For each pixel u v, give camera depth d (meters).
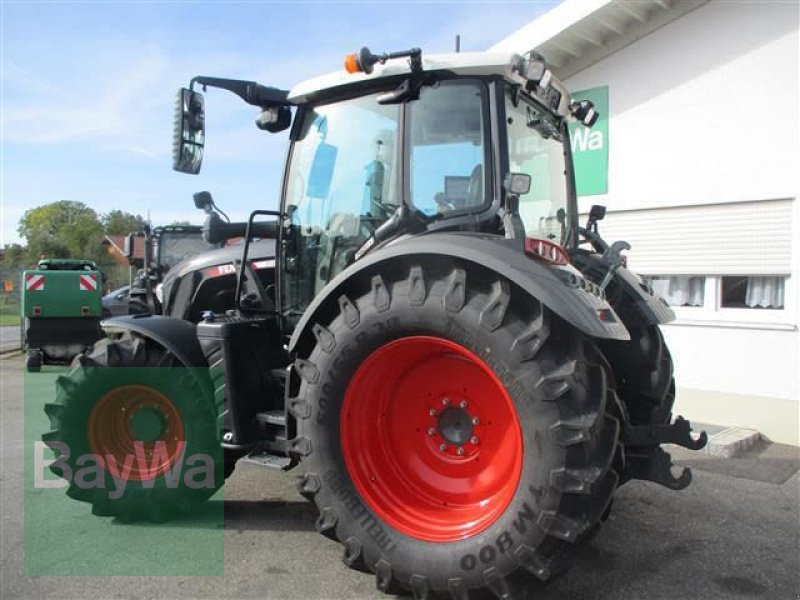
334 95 3.56
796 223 5.57
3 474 4.63
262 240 4.68
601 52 6.71
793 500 4.20
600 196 6.84
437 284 2.73
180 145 3.40
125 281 24.44
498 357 2.56
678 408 6.22
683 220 6.29
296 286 3.77
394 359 2.92
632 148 6.57
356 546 2.82
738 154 5.88
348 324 2.88
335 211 3.60
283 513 3.87
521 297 2.65
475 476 2.90
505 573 2.54
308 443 2.96
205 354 3.60
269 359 3.75
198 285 4.66
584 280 2.80
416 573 2.68
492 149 3.08
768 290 5.86
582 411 2.49
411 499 2.94
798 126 5.52
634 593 2.95
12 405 7.23
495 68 3.07
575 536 2.46
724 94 5.93
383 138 3.40
